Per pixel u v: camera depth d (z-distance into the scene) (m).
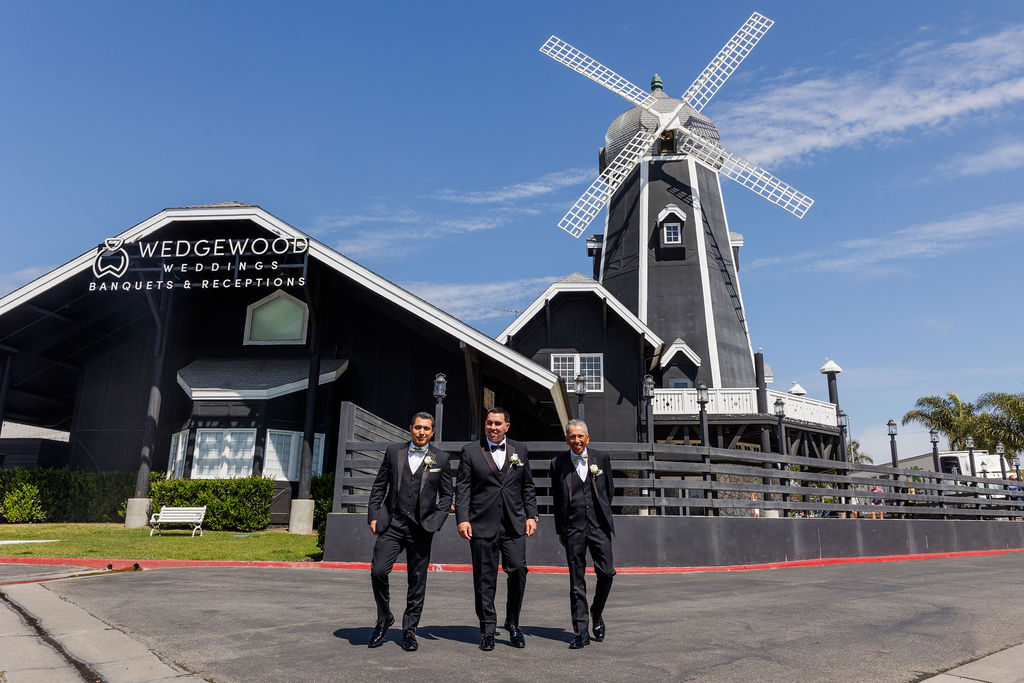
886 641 6.07
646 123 37.06
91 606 7.28
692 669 5.04
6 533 15.77
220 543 14.59
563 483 6.02
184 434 19.78
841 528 15.51
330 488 18.83
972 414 46.50
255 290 22.34
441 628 6.53
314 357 19.12
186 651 5.42
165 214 18.53
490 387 23.00
